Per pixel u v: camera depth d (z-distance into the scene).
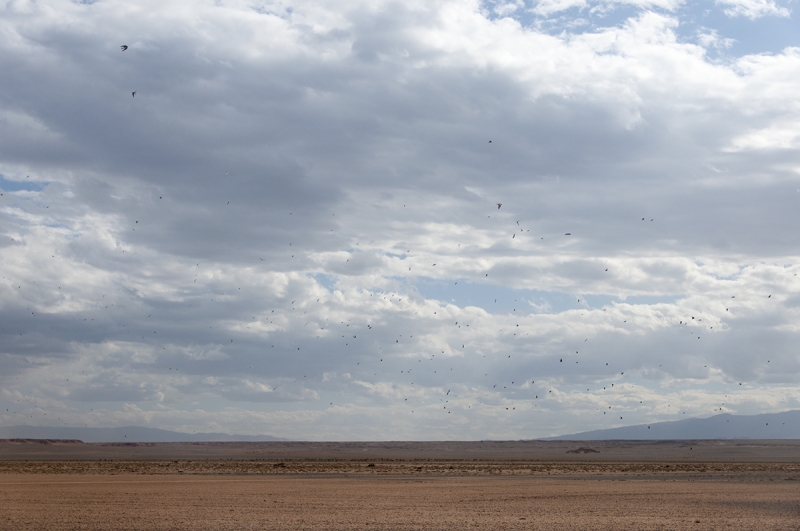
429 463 134.25
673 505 44.28
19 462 135.50
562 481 71.88
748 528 32.47
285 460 158.00
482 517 36.97
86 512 39.03
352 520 35.25
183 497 49.44
